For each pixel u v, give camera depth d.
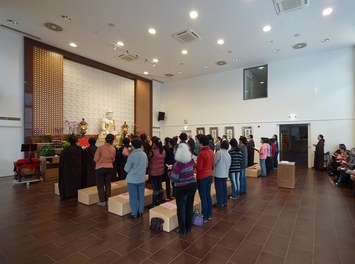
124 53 8.13
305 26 6.09
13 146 6.59
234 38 6.86
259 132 9.52
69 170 4.29
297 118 8.65
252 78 10.14
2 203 3.98
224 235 2.74
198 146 5.32
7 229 2.89
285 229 2.92
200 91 11.32
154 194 3.74
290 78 8.80
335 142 7.91
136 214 3.29
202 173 3.14
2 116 6.37
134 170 3.21
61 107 7.73
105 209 3.69
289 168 5.19
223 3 5.01
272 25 6.04
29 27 6.20
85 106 8.79
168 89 12.54
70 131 8.11
